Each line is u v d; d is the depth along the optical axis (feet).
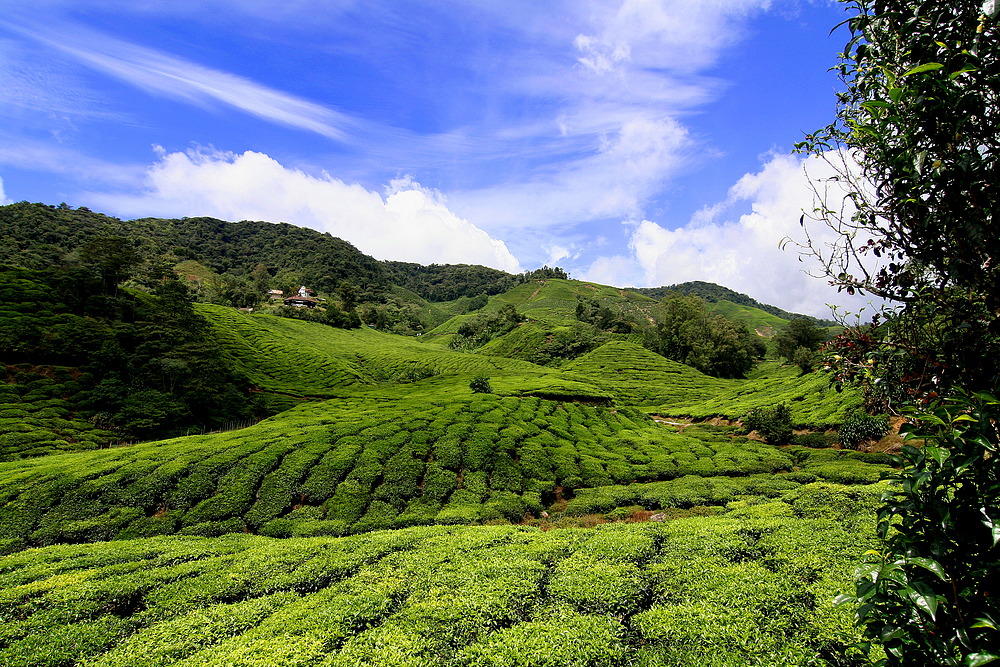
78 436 163.94
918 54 13.75
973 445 12.04
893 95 12.72
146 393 196.24
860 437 141.38
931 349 14.85
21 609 50.83
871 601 13.65
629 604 45.75
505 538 67.77
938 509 12.51
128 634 47.29
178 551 69.97
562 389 217.15
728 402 252.83
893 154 13.79
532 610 45.83
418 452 130.72
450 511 104.12
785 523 62.44
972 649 11.99
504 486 120.06
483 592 48.24
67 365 199.11
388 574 55.72
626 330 547.90
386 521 100.32
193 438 139.54
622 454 147.84
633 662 37.01
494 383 237.66
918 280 15.33
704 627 38.96
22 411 165.78
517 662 36.86
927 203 13.41
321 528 96.07
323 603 49.08
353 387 283.79
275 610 49.67
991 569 11.93
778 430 162.81
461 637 41.70
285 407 250.37
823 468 119.14
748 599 42.75
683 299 492.13
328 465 118.11
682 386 336.70
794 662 33.35
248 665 37.68
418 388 235.40
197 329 285.02
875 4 14.51
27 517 93.81
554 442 150.71
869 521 59.93
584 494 119.03
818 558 49.78
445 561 58.75
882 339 16.40
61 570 62.80
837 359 17.69
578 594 47.29
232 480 110.01
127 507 99.45
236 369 276.62
